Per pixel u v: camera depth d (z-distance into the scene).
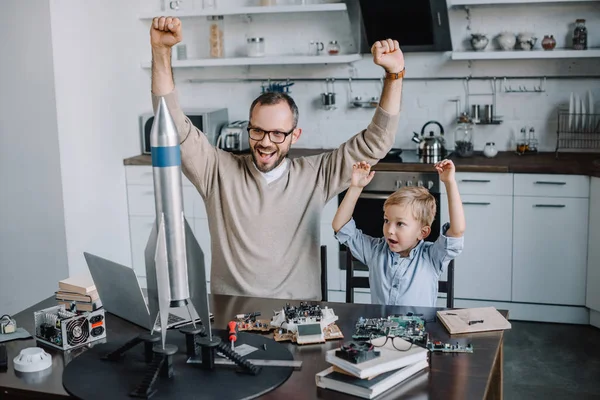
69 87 4.33
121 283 2.25
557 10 4.71
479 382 1.84
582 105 4.63
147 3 5.11
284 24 5.13
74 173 4.40
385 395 1.78
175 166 1.85
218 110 5.13
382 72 5.02
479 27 4.84
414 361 1.89
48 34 4.16
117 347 2.09
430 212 2.61
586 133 4.77
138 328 2.28
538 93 4.84
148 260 1.92
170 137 1.83
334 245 4.60
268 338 2.13
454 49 4.90
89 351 2.08
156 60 2.37
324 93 5.08
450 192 2.46
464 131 4.96
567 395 3.52
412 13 4.62
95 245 4.62
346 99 5.12
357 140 2.63
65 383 1.87
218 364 1.95
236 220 2.60
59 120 4.26
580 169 4.19
